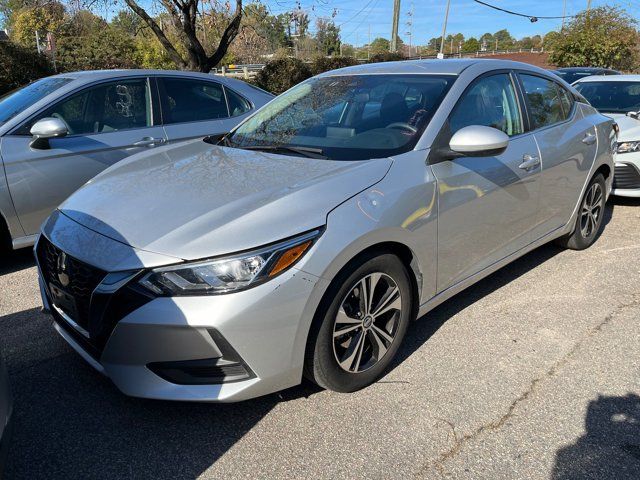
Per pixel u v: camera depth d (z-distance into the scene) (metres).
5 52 12.68
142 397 2.26
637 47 26.48
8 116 4.53
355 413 2.59
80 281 2.36
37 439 2.41
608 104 7.38
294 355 2.34
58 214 2.79
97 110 4.79
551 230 4.11
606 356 3.09
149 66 32.72
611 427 2.50
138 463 2.28
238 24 12.84
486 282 4.11
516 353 3.11
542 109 3.95
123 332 2.20
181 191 2.63
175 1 11.84
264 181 2.64
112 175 3.07
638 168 5.83
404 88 3.35
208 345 2.16
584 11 26.80
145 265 2.17
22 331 3.36
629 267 4.37
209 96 5.52
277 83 16.17
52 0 14.52
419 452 2.34
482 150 2.81
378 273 2.63
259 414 2.58
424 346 3.19
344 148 3.03
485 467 2.26
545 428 2.49
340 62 17.78
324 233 2.34
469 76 3.36
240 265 2.17
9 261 4.62
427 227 2.81
